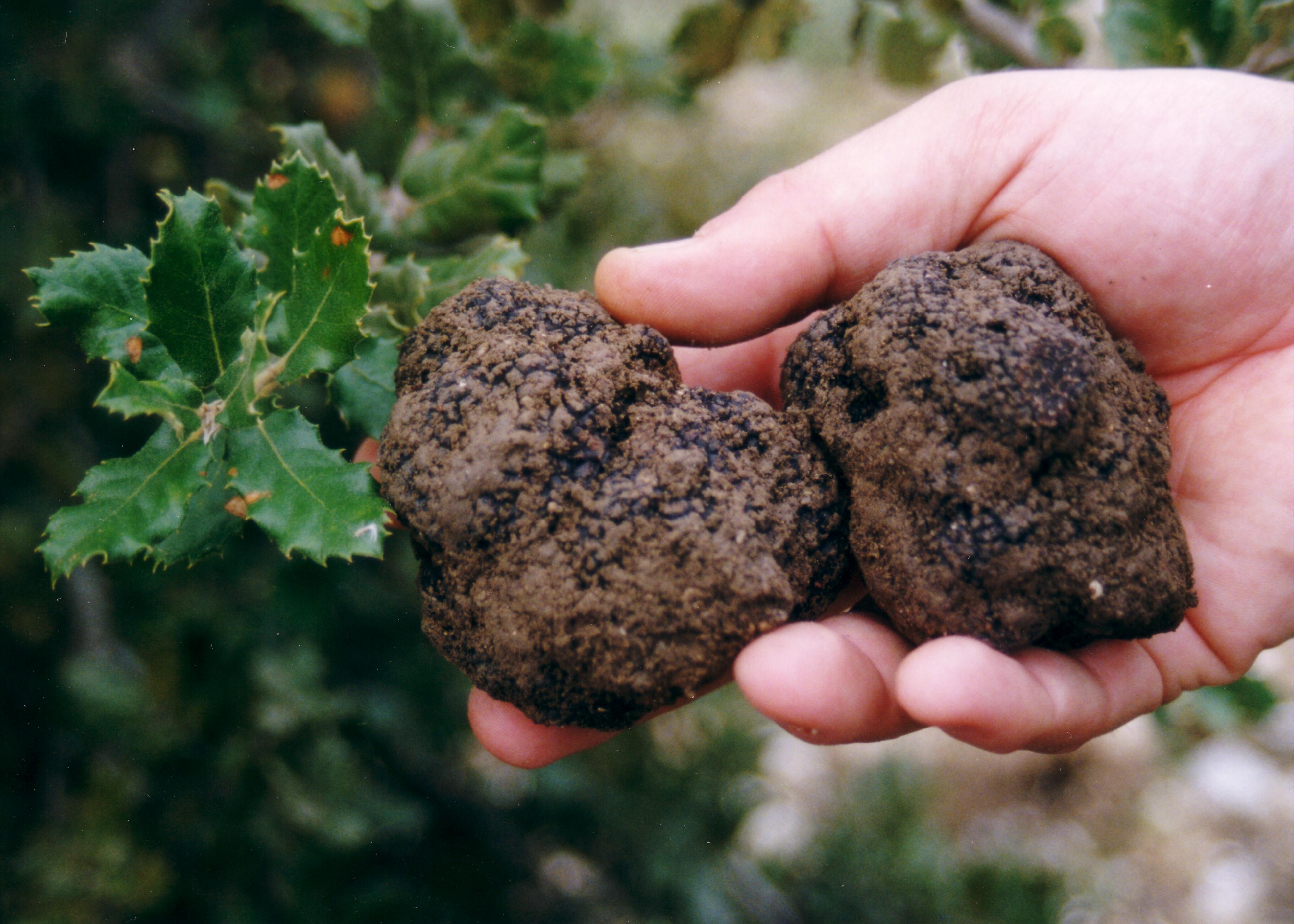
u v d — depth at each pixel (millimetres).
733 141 569
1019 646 239
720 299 279
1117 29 308
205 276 230
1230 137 274
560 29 313
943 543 238
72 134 356
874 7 355
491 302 249
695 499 236
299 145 275
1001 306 242
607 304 279
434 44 291
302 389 350
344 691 387
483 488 236
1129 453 239
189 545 238
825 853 470
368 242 231
